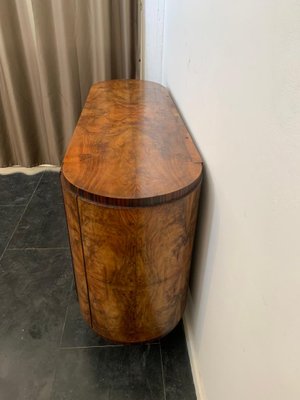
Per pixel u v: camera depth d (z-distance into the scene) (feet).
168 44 5.21
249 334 2.05
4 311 4.46
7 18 6.14
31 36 6.50
